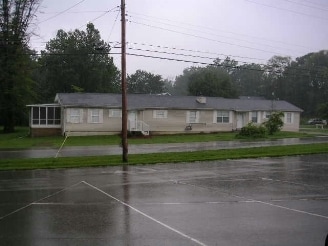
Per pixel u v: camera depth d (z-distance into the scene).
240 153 25.59
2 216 10.09
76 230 8.77
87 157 23.77
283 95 103.56
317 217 9.89
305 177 16.77
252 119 50.47
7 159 23.28
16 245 7.74
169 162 22.31
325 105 74.69
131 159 23.05
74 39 71.56
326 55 103.44
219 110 48.25
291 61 105.38
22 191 13.75
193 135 44.34
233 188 14.17
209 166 20.61
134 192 13.44
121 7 22.73
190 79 94.06
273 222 9.39
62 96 43.22
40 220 9.67
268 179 16.28
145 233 8.52
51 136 42.00
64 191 13.70
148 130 43.41
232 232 8.57
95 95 44.72
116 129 43.22
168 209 10.82
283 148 28.14
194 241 7.95
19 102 50.09
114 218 9.83
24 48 49.12
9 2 48.19
